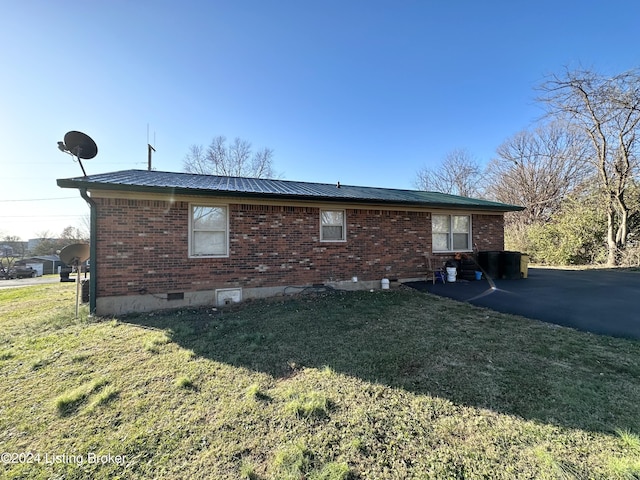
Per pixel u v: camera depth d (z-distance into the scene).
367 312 6.06
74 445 2.23
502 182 26.77
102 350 4.20
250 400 2.81
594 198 14.89
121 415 2.62
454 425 2.36
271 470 1.93
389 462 1.98
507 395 2.79
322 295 7.94
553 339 4.31
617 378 3.09
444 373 3.29
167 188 6.34
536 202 23.28
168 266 6.81
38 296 9.60
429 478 1.83
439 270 9.59
